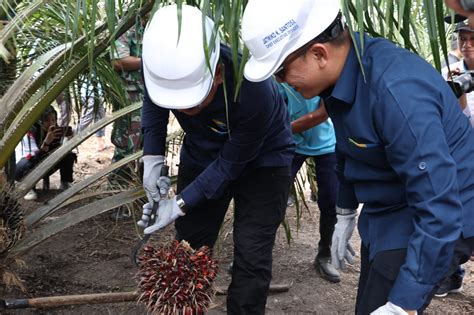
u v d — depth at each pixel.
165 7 2.13
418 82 1.68
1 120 2.68
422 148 1.63
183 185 2.74
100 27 2.55
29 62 3.18
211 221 2.71
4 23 2.94
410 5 2.02
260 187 2.49
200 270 2.14
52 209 2.91
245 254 2.47
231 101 2.18
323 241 3.43
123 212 3.94
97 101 3.40
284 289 3.27
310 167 3.63
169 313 2.10
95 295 2.71
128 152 3.96
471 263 3.69
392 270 1.92
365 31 2.17
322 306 3.17
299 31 1.76
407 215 1.93
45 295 3.14
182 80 2.04
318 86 1.86
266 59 1.81
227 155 2.29
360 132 1.82
